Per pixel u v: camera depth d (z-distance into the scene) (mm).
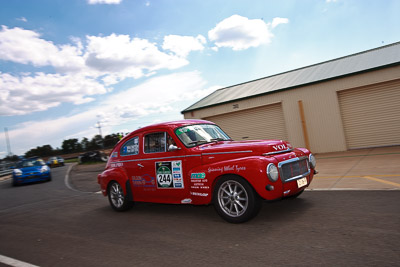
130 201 5797
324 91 13008
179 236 4004
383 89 11906
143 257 3385
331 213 4250
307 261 2816
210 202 4512
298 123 13742
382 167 7641
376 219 3789
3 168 28781
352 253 2879
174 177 4941
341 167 8578
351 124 12719
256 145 4270
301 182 4422
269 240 3473
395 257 2699
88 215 6004
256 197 4051
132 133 5816
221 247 3436
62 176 17609
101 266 3248
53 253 3854
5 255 3982
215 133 5539
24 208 7750
